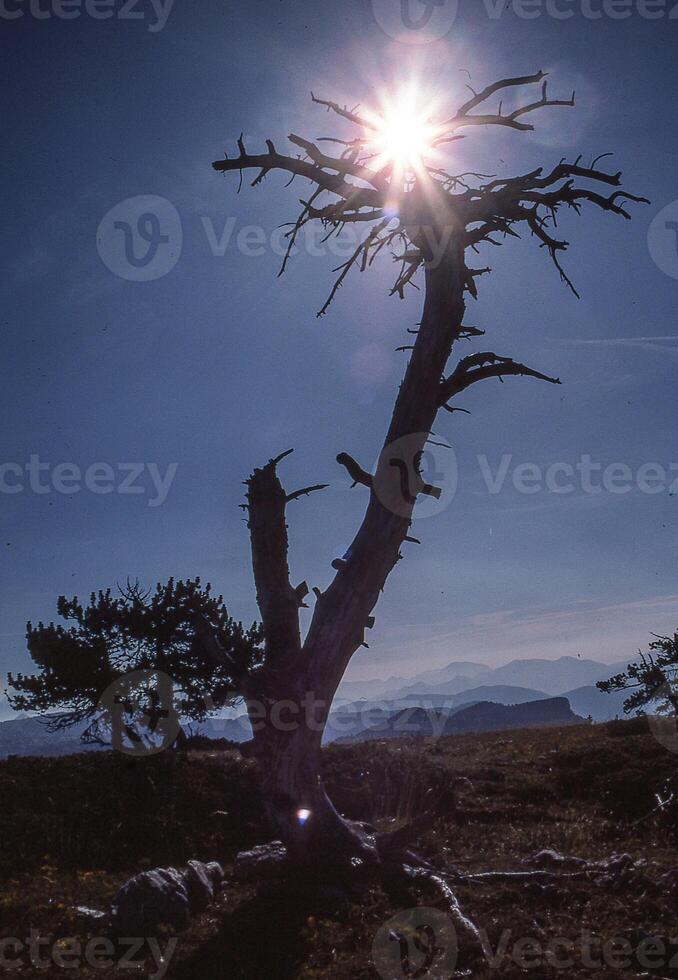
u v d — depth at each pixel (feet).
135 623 77.00
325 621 43.62
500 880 39.52
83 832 47.34
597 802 57.31
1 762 55.42
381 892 38.34
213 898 38.63
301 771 41.68
